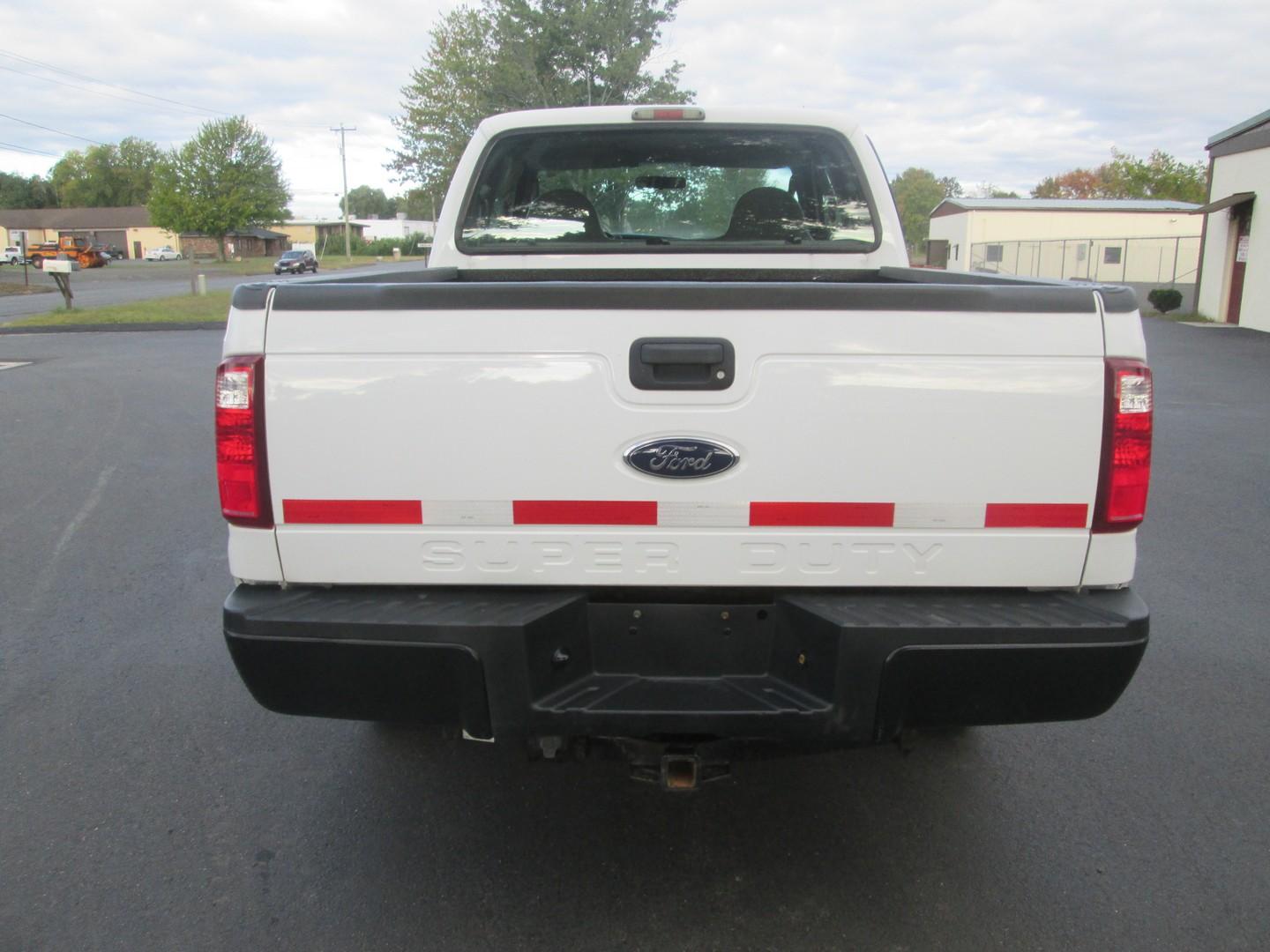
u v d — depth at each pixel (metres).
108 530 6.49
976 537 2.55
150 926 2.78
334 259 75.25
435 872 3.03
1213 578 5.58
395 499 2.55
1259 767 3.64
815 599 2.59
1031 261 41.25
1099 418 2.51
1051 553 2.57
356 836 3.22
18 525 6.58
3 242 96.31
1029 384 2.49
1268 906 2.87
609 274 4.29
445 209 4.37
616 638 2.68
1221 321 21.73
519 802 3.42
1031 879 3.00
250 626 2.52
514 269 4.32
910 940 2.73
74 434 9.51
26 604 5.21
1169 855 3.11
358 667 2.54
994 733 3.92
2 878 2.99
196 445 9.01
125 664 4.51
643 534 2.56
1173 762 3.68
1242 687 4.28
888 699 2.51
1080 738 3.87
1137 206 42.59
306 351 2.50
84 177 111.38
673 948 2.70
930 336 2.47
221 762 3.68
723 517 2.54
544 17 26.08
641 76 26.55
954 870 3.04
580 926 2.78
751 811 3.37
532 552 2.58
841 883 2.98
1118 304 2.49
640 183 4.50
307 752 3.76
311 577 2.62
